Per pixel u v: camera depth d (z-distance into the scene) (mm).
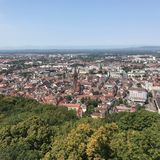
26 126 117188
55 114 173250
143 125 125625
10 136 115062
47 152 99125
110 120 148250
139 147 93500
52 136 111688
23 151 100312
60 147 93938
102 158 87438
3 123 141000
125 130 122312
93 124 129250
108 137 94875
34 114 161500
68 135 99500
